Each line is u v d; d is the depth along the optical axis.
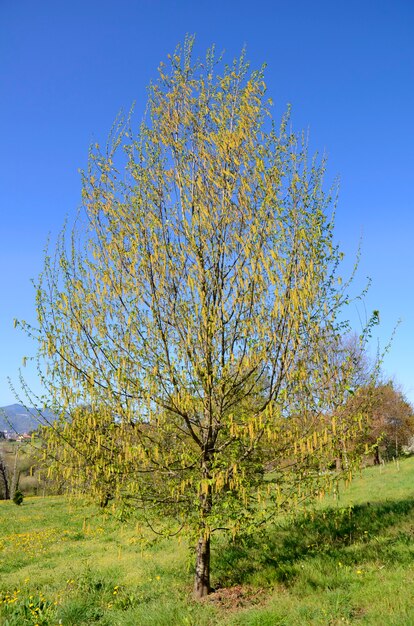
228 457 7.14
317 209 7.15
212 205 7.76
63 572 10.95
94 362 7.04
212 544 10.12
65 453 6.88
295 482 6.96
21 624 7.28
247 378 7.29
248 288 7.20
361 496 14.52
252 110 7.65
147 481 7.34
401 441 32.34
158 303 7.26
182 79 8.10
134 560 11.12
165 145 7.96
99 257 7.50
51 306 7.14
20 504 33.81
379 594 6.23
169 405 7.18
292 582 7.53
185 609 6.98
